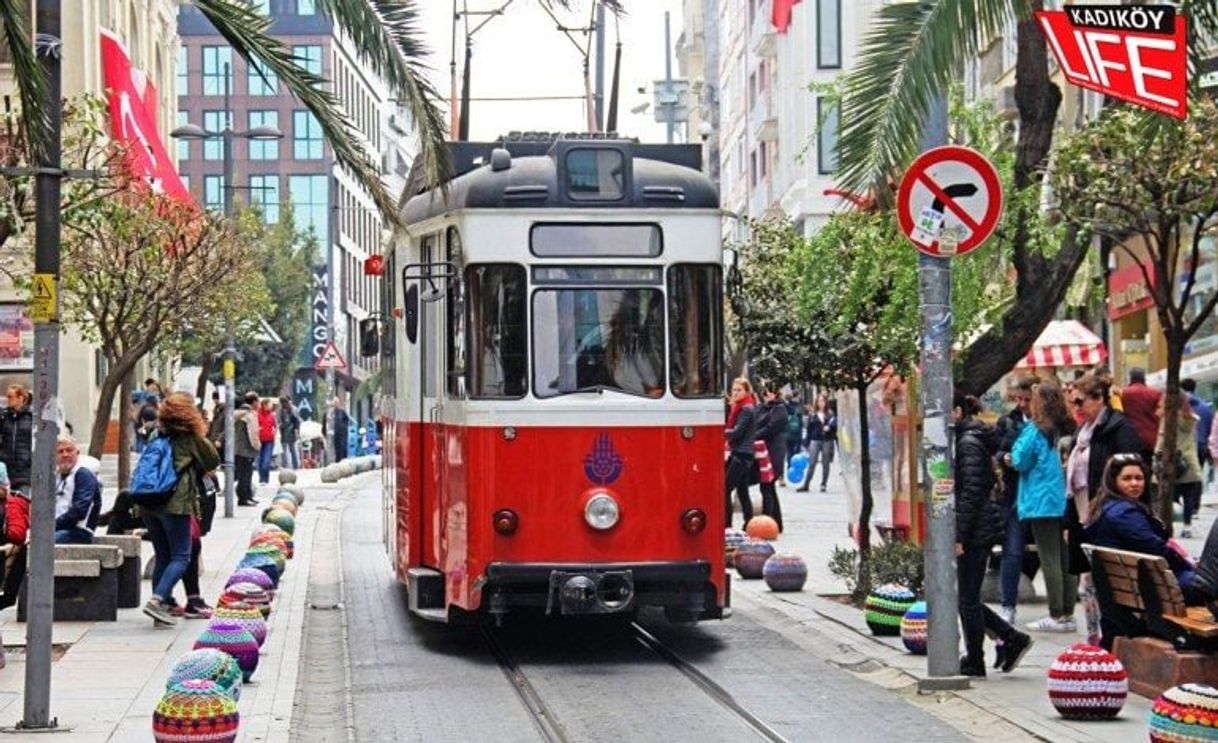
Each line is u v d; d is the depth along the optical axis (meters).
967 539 15.84
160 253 29.39
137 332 30.14
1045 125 21.30
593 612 17.59
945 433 15.85
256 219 46.44
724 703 15.52
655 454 17.91
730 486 32.03
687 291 18.09
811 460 47.06
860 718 14.59
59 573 20.36
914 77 15.32
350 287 128.00
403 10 15.25
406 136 17.25
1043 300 21.53
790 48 66.25
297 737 14.19
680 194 18.14
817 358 21.58
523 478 17.75
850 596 22.45
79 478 21.16
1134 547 14.99
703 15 107.31
